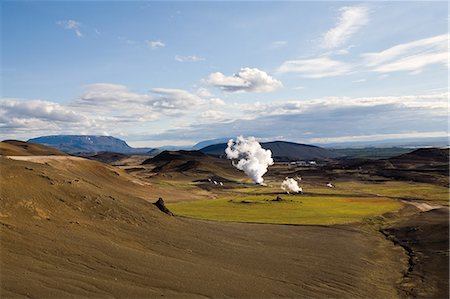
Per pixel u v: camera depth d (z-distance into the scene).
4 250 23.84
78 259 25.45
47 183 38.12
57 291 20.44
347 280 30.67
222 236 41.53
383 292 28.77
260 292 25.59
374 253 39.84
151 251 31.36
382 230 52.00
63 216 33.50
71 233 30.05
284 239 43.59
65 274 22.72
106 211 38.22
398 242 44.78
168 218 44.81
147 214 42.78
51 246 26.30
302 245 41.19
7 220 28.42
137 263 27.06
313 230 50.12
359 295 27.67
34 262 23.33
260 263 32.72
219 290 24.81
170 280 25.11
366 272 33.16
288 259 35.00
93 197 40.09
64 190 38.56
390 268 34.88
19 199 32.28
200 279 26.23
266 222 55.03
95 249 27.89
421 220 55.78
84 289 21.39
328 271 32.44
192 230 41.78
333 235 47.62
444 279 31.08
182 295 23.14
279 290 26.53
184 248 34.00
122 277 24.20
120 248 29.61
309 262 34.62
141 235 35.19
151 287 23.58
